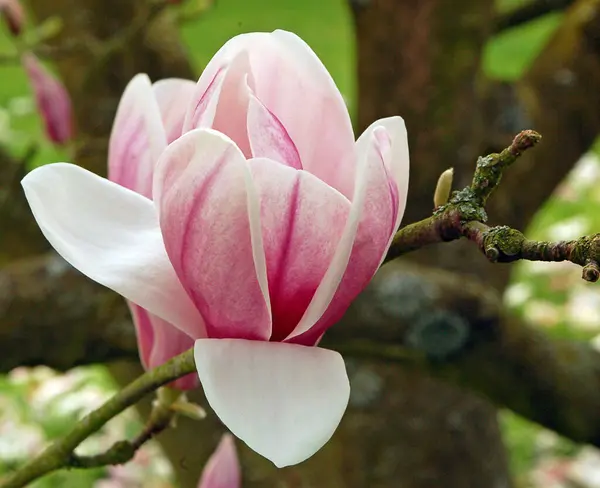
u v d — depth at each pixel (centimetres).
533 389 135
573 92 164
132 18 178
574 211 384
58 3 179
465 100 163
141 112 86
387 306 129
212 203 78
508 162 81
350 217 77
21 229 166
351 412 168
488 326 131
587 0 167
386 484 168
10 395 295
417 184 165
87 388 301
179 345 89
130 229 82
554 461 278
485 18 163
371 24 165
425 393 168
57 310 133
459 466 171
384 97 167
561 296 331
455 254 166
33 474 90
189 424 167
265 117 78
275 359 79
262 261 78
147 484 271
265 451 77
